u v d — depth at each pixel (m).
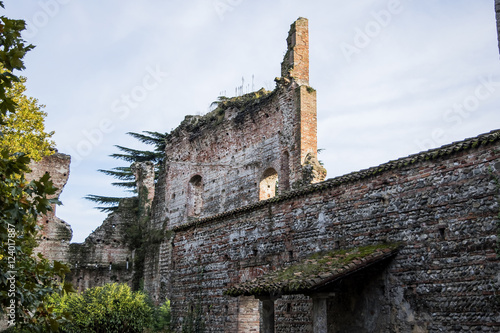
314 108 33.84
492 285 15.22
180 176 44.38
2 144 24.75
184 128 44.81
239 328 25.38
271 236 23.95
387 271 18.06
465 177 16.58
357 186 20.22
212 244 28.00
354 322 18.75
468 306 15.67
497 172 15.74
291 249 22.66
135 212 49.62
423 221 17.48
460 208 16.52
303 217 22.42
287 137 34.12
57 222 46.09
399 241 18.11
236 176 38.28
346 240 20.14
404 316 17.23
